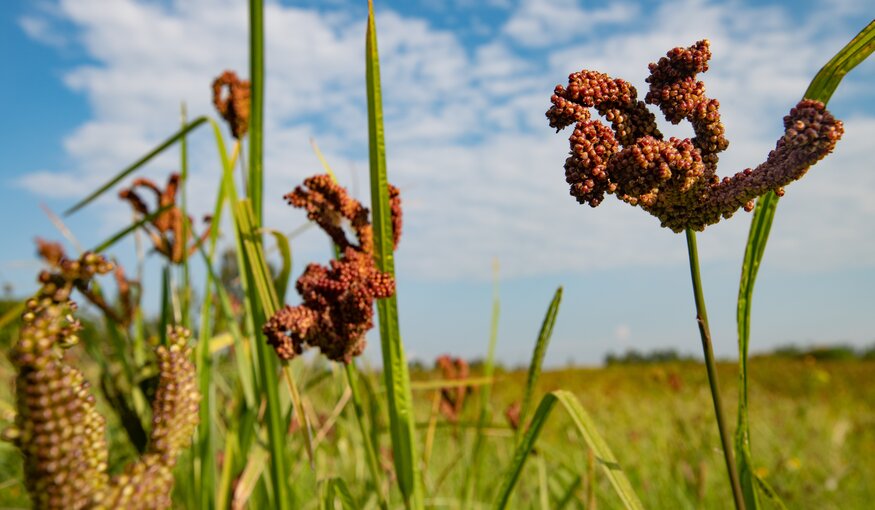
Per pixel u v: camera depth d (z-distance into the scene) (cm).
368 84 38
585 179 27
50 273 18
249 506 55
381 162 39
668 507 99
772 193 33
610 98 28
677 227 28
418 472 41
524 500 82
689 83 28
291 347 38
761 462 127
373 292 38
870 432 169
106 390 57
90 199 50
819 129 26
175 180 69
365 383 54
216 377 65
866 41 31
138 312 69
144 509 18
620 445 136
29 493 18
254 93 43
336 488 43
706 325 29
